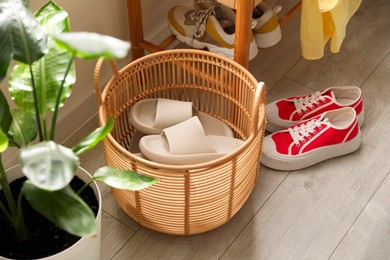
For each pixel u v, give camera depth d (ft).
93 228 2.95
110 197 4.90
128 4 5.21
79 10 4.90
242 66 4.75
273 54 6.15
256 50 5.24
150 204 4.23
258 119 4.20
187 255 4.52
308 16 4.89
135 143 4.99
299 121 5.36
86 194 3.94
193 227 4.44
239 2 4.38
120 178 3.45
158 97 5.29
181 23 5.38
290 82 5.89
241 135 5.04
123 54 2.43
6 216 3.70
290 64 6.05
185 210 4.20
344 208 4.84
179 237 4.63
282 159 5.03
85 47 2.40
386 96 5.76
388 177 5.07
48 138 3.74
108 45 2.42
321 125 5.07
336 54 6.16
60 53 3.50
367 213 4.81
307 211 4.82
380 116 5.58
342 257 4.52
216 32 5.15
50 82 3.49
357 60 6.11
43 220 3.83
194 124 4.56
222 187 4.16
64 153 2.87
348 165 5.16
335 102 5.29
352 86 5.45
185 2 6.31
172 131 4.54
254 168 4.51
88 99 5.42
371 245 4.48
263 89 4.17
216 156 4.48
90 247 3.75
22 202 3.88
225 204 4.35
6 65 2.93
